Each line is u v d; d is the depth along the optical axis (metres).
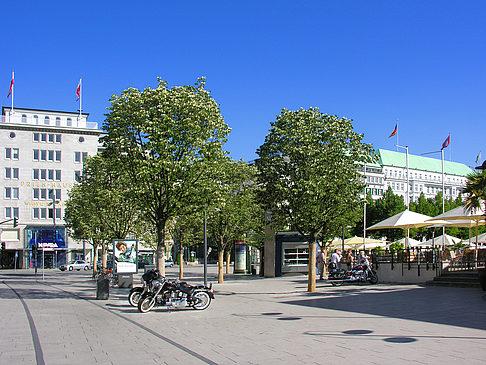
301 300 19.27
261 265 39.41
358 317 13.61
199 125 21.23
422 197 83.62
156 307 17.39
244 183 30.98
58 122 78.88
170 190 20.89
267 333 11.40
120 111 21.23
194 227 33.72
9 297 22.83
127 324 13.33
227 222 30.48
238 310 16.34
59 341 10.63
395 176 140.88
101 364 8.31
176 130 20.66
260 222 31.72
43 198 75.62
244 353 9.09
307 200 21.17
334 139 22.22
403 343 9.52
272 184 22.11
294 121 22.08
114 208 34.22
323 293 22.02
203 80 22.55
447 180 154.12
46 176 76.12
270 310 16.14
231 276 40.66
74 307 17.98
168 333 11.70
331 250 44.25
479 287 21.20
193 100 20.92
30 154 75.56
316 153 21.66
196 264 85.88
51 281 38.94
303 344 9.81
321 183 20.98
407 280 25.92
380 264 27.77
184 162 20.31
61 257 75.62
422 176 147.12
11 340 10.78
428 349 8.87
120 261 26.81
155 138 20.42
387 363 7.86
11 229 73.69
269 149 22.48
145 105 21.14
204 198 21.58
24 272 62.53
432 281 23.89
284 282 30.95
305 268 37.84
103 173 34.56
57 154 77.06
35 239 73.44
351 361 8.09
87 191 35.25
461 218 24.31
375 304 16.69
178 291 16.48
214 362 8.37
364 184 22.42
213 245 33.97
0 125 74.19
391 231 70.06
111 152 21.80
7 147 74.62
